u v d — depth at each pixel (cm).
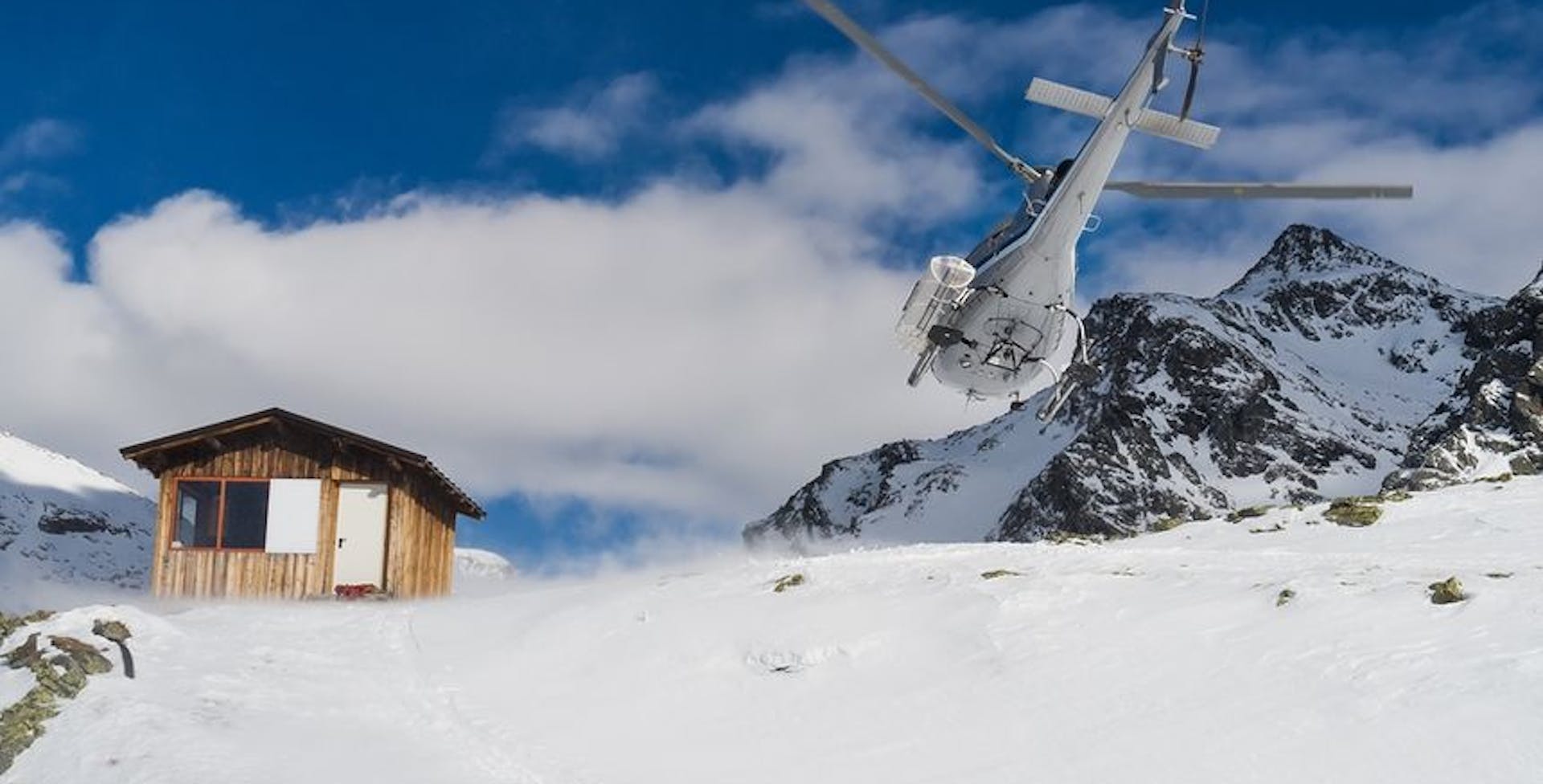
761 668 1659
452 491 2991
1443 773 1116
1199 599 1658
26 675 1636
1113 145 2183
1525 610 1436
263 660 1828
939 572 2020
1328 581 1661
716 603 1966
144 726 1455
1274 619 1544
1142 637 1558
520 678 1748
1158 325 17388
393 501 2834
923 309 2433
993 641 1614
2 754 1447
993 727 1382
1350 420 15300
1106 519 13388
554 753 1440
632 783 1331
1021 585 1841
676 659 1725
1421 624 1452
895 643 1659
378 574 2819
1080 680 1460
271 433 2878
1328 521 2362
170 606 2681
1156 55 2080
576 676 1731
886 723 1441
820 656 1647
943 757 1325
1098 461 14138
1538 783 1073
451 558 3077
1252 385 15025
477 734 1516
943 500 16675
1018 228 2386
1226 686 1380
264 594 2803
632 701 1614
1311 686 1335
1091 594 1758
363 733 1514
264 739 1457
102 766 1366
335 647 1948
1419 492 2528
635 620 1916
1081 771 1238
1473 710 1202
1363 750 1177
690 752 1422
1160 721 1322
